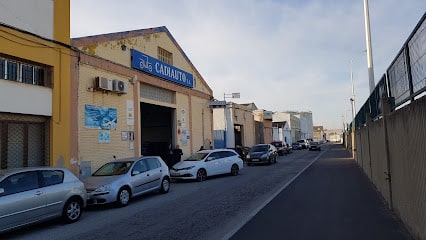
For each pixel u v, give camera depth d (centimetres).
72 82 1534
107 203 1180
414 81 650
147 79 2134
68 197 944
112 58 1830
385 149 1005
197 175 1853
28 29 1330
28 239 798
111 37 1828
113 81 1773
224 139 3788
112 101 1803
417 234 637
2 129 1248
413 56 648
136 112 2000
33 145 1373
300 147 6334
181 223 874
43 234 838
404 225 763
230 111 3909
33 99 1340
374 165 1389
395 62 845
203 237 732
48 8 1425
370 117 1551
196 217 937
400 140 787
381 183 1159
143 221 925
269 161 2895
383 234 700
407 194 721
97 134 1680
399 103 814
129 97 1950
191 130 2697
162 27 2345
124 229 845
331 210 952
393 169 902
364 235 696
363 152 1988
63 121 1471
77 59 1576
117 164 1316
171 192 1473
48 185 905
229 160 2078
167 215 987
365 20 1961
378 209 952
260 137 5103
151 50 2205
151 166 1386
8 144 1273
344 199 1121
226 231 771
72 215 957
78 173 1540
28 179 866
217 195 1322
